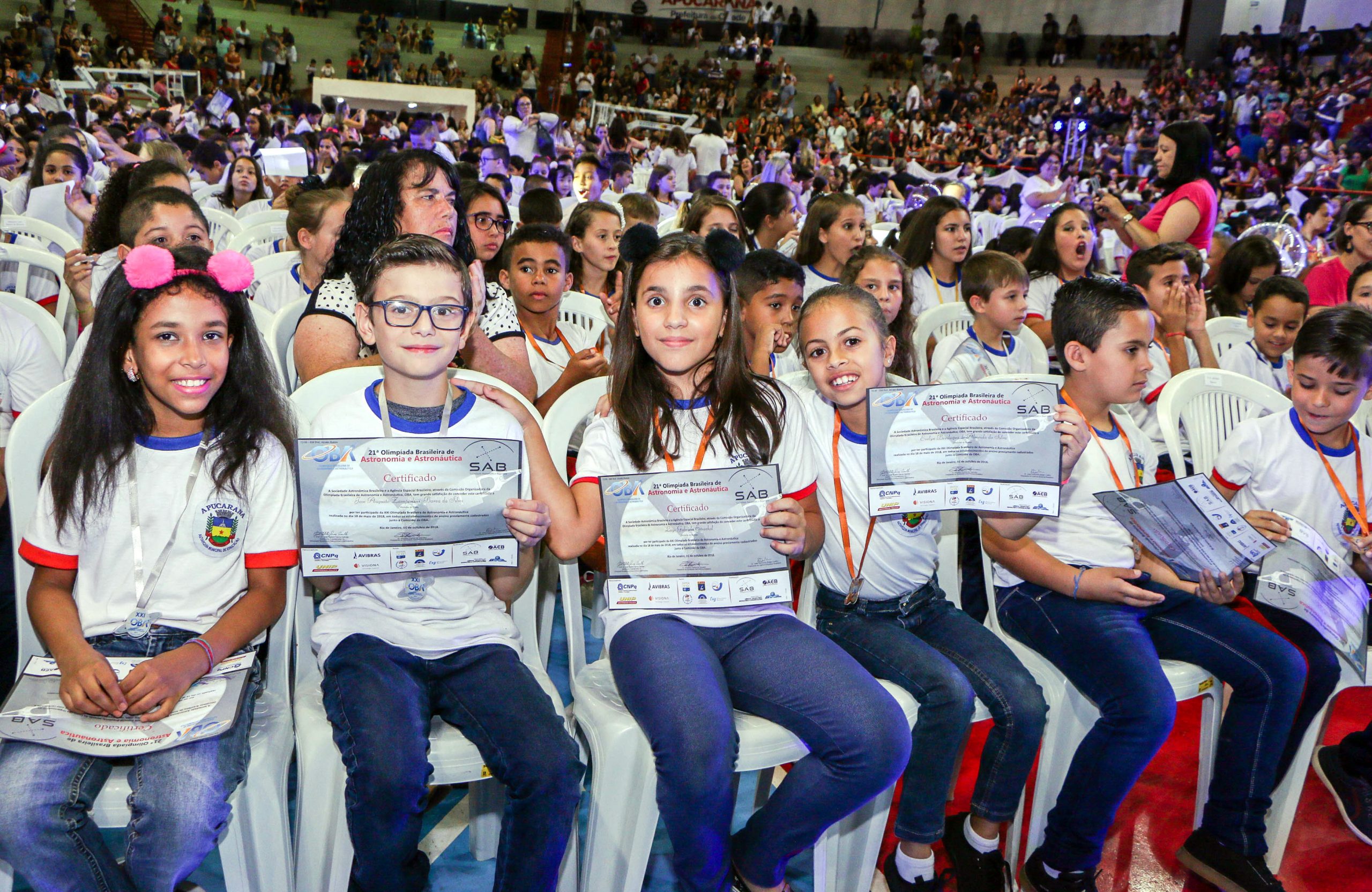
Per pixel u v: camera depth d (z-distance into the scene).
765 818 1.68
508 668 1.66
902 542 1.96
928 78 24.53
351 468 1.56
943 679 1.77
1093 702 1.90
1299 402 2.22
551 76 24.66
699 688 1.59
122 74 18.62
